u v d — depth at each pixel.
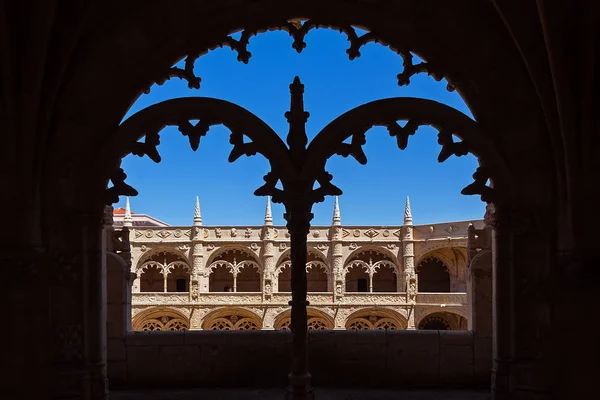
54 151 6.70
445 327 38.56
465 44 6.94
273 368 8.62
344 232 39.34
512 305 6.87
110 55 6.84
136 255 39.41
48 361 6.67
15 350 6.54
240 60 7.14
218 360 8.62
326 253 39.31
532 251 6.82
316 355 8.65
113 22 6.71
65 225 6.77
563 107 5.89
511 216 6.88
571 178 6.11
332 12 7.09
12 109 5.92
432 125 7.13
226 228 39.53
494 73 6.92
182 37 7.02
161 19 6.86
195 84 7.12
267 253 39.00
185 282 42.91
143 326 38.41
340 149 7.08
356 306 37.75
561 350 6.58
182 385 8.56
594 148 5.93
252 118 7.03
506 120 6.94
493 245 7.16
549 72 6.22
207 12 6.97
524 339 6.82
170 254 42.12
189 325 37.91
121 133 6.90
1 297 6.50
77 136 6.83
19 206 6.22
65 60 6.25
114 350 8.54
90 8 6.16
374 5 7.03
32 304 6.62
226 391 8.28
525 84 6.75
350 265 39.75
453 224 37.41
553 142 6.39
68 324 6.76
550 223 6.70
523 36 6.16
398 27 7.05
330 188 7.02
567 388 6.51
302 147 7.07
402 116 7.07
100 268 6.91
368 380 8.59
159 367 8.57
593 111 5.79
